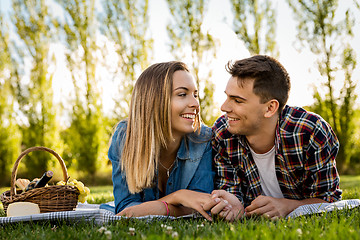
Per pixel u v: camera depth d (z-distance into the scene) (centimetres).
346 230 153
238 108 231
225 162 264
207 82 1038
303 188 254
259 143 245
